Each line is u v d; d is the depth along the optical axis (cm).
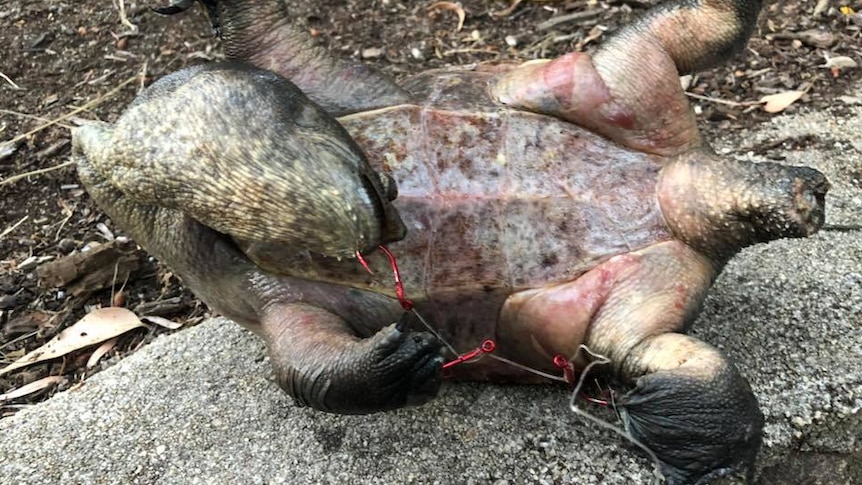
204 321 61
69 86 82
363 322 46
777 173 44
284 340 44
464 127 45
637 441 42
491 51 82
